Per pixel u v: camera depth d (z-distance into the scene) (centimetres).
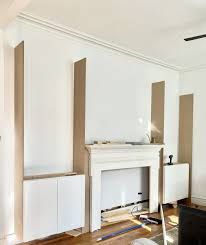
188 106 481
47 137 306
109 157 348
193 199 468
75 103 328
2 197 267
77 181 300
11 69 275
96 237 302
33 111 294
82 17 284
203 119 463
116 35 334
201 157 463
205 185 455
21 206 258
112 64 380
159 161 425
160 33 325
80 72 318
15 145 273
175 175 440
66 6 260
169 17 279
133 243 165
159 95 429
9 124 273
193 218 117
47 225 272
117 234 312
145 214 394
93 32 325
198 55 414
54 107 313
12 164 274
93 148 319
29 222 258
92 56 354
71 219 293
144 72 431
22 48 255
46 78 306
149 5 254
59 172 316
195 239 116
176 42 356
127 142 385
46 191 272
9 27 274
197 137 470
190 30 315
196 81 477
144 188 423
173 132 486
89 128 350
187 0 243
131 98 408
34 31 296
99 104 362
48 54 308
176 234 303
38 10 270
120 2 249
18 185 265
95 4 255
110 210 373
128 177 398
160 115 425
